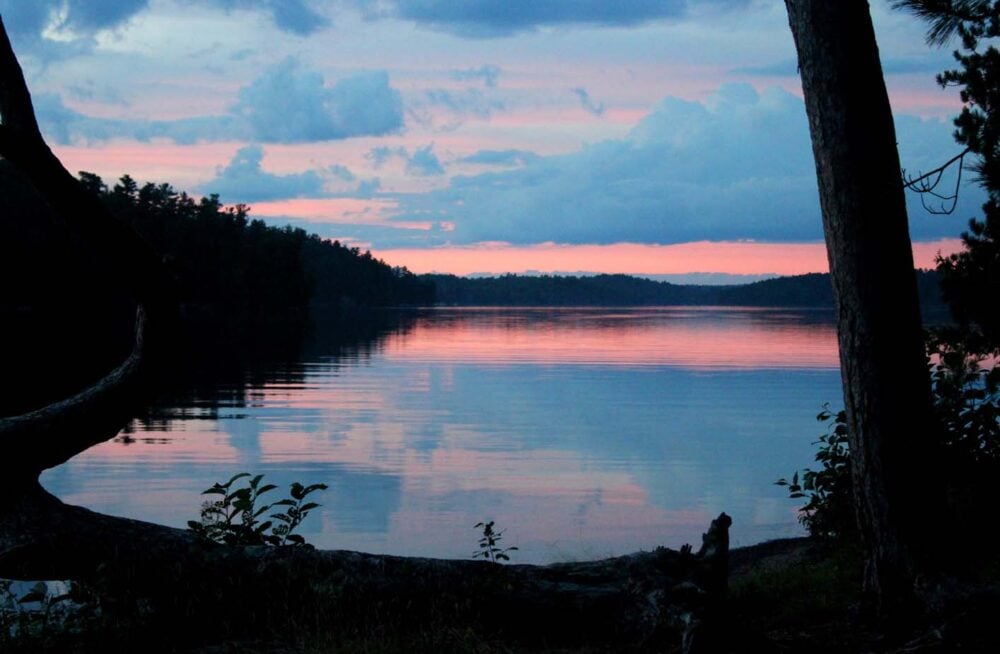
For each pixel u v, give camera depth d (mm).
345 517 13336
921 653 4949
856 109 5496
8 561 5219
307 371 49094
